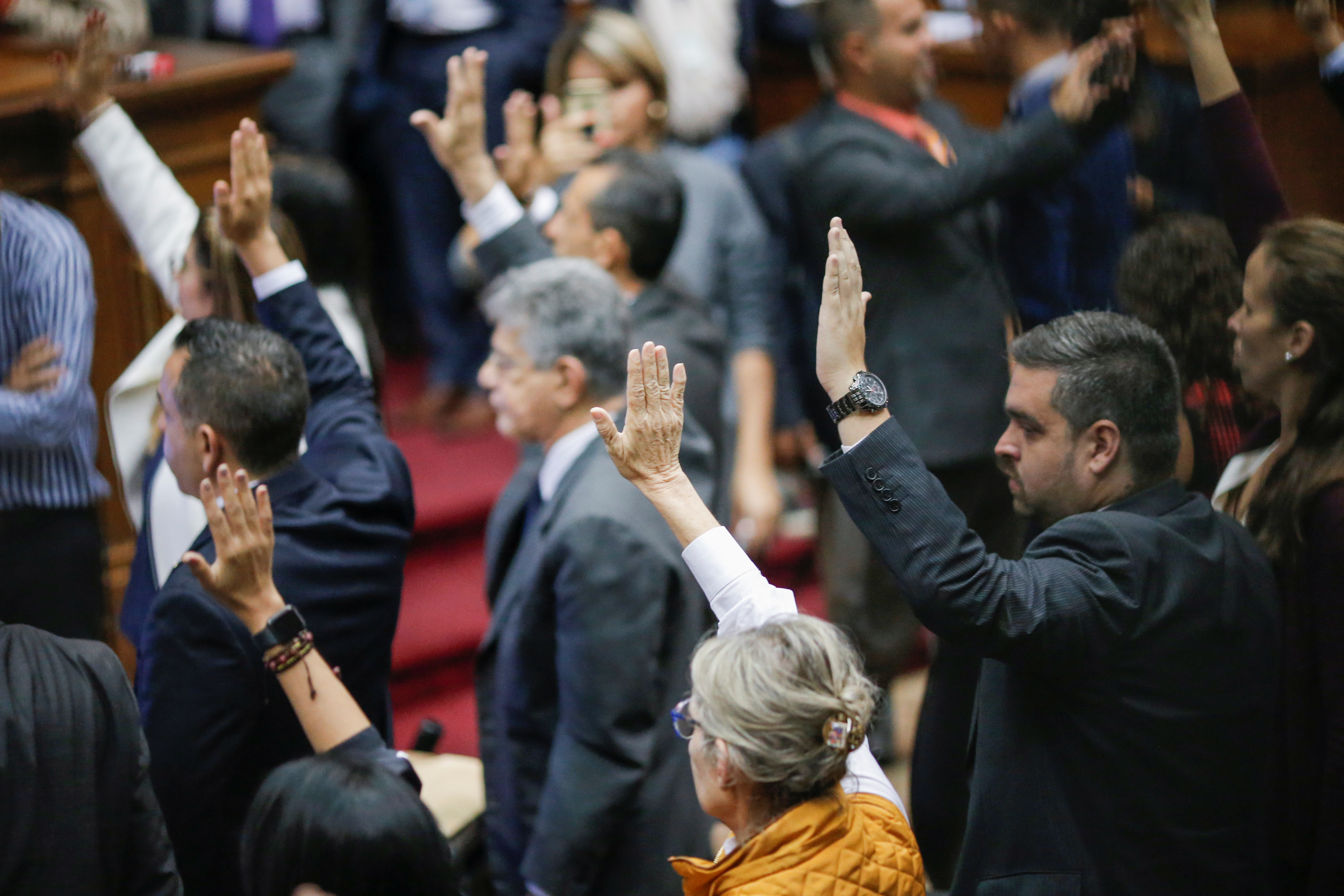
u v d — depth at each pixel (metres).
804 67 16.58
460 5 16.72
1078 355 6.10
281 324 8.41
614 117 12.95
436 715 13.16
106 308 11.45
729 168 14.21
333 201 9.73
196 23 16.75
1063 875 6.00
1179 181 8.57
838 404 5.98
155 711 6.77
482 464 15.91
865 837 5.14
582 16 16.81
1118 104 8.52
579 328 8.19
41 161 10.84
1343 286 6.56
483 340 17.20
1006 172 8.91
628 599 7.75
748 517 13.03
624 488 8.00
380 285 18.88
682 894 8.01
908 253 9.79
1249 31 8.21
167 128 11.57
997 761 6.22
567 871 7.71
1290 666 6.83
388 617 7.69
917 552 5.76
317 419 8.32
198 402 7.08
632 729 7.78
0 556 10.02
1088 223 8.93
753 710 4.93
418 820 5.02
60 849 5.79
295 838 4.93
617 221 10.05
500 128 16.78
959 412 9.85
